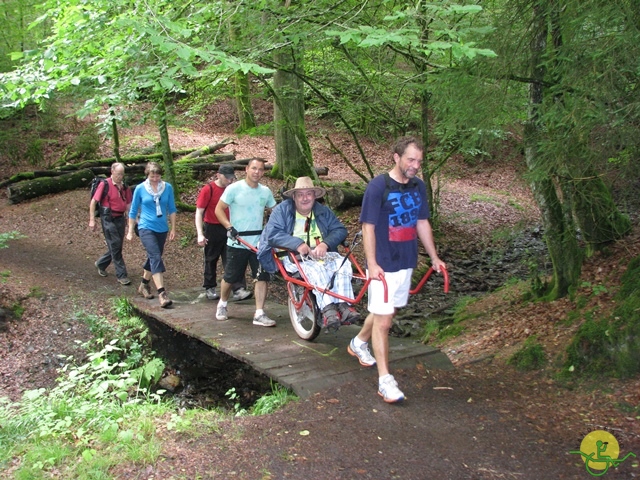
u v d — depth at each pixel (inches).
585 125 192.1
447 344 277.6
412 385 193.6
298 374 198.5
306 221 219.3
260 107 932.6
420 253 482.3
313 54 382.6
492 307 312.3
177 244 458.0
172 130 808.3
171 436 164.6
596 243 291.3
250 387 275.7
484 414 173.5
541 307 273.1
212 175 633.6
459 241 521.7
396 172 173.6
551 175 220.4
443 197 634.8
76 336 301.7
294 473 142.9
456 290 407.5
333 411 174.9
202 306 303.0
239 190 258.1
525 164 244.7
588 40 195.2
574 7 197.2
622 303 209.3
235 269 263.0
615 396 179.0
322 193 217.9
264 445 156.6
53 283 356.8
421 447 154.4
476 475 141.6
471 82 217.0
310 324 240.8
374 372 200.7
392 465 146.1
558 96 207.0
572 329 224.1
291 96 513.7
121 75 217.9
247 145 788.0
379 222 172.7
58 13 205.0
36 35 578.2
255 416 176.2
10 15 575.2
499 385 197.6
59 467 151.7
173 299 321.4
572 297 261.3
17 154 667.4
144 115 408.8
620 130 194.1
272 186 598.5
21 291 334.6
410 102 453.4
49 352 287.7
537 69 225.9
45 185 568.1
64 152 671.1
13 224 492.7
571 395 186.9
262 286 260.4
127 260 420.5
